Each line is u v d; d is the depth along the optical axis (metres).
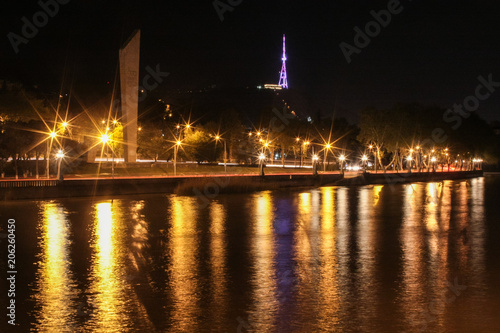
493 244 40.50
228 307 24.84
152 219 52.44
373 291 27.38
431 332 22.12
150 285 28.30
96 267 32.22
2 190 62.94
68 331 21.95
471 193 92.00
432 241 41.84
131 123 101.44
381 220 54.31
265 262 33.81
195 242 40.62
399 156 153.75
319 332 22.06
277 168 133.62
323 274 30.73
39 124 86.50
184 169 109.38
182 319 23.28
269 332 22.02
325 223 51.66
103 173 92.06
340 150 149.62
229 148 144.25
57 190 67.56
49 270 31.42
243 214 57.38
